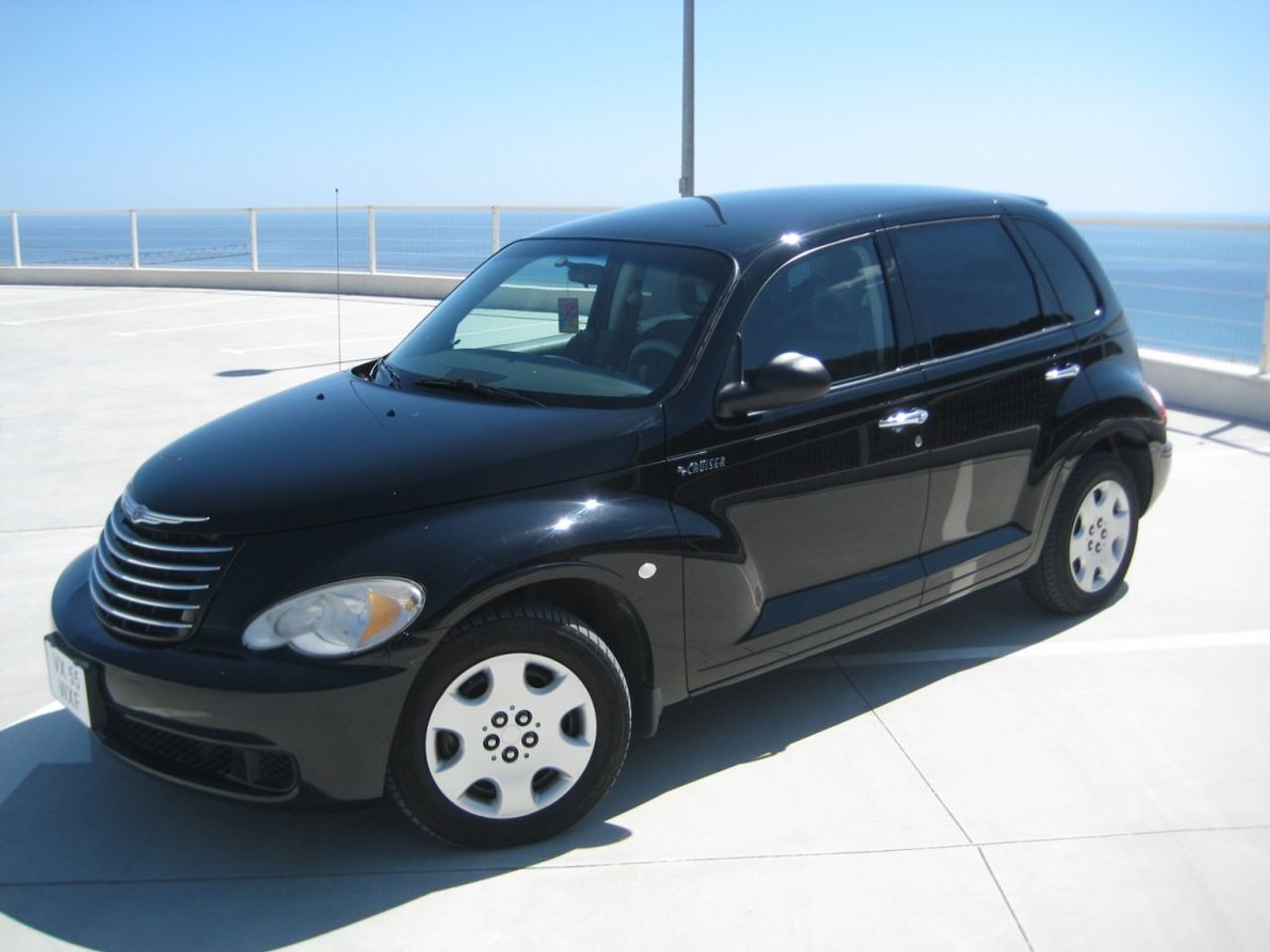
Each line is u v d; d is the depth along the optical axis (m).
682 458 3.64
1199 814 3.54
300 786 3.14
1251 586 5.38
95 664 3.29
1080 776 3.78
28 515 6.89
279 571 3.16
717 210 4.49
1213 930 3.00
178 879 3.33
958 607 5.30
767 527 3.85
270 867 3.38
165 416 9.54
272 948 3.02
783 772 3.86
